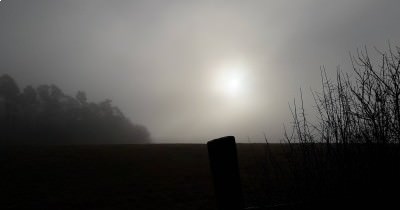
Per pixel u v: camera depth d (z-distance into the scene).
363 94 3.60
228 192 2.63
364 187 3.38
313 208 3.08
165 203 9.16
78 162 15.98
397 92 3.35
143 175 13.24
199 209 8.34
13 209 9.31
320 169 3.63
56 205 9.48
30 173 13.90
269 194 3.94
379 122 3.37
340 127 3.65
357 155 3.52
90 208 9.07
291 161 3.90
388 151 3.31
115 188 11.26
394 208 3.15
